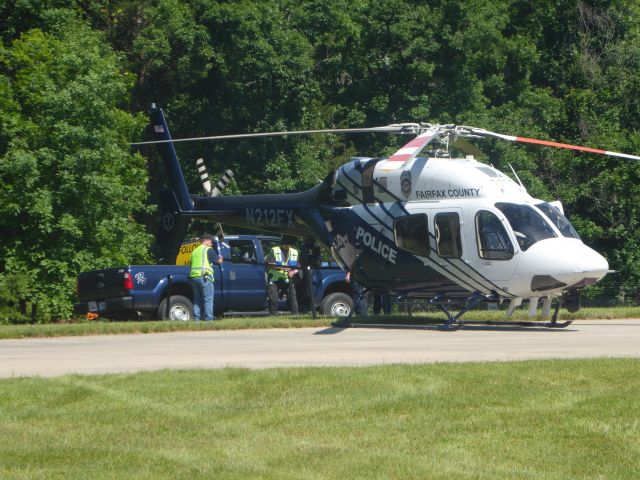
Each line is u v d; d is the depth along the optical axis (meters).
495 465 26.53
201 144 148.75
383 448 28.38
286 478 25.52
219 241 92.69
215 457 27.58
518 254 65.19
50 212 110.56
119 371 42.62
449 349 52.34
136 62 149.00
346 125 156.50
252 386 37.06
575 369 39.97
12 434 30.17
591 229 145.25
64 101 114.06
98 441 29.36
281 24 149.50
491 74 167.25
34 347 57.84
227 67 143.12
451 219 67.25
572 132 161.88
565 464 26.56
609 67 167.12
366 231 71.31
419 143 63.81
